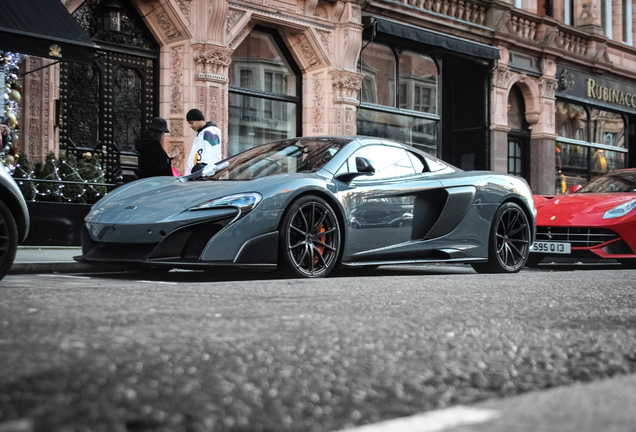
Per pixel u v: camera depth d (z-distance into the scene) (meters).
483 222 6.54
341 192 5.57
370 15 12.64
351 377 1.72
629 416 1.39
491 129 15.31
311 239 5.35
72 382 1.55
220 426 1.26
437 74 14.58
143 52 10.38
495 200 6.64
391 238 5.90
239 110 11.52
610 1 19.56
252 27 11.48
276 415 1.35
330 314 2.91
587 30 18.28
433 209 6.21
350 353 2.03
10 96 8.14
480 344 2.23
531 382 1.71
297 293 3.85
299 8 11.82
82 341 2.09
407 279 5.14
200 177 5.92
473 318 2.86
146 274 5.76
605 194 8.46
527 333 2.49
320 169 5.67
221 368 1.77
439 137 14.66
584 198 8.37
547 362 1.96
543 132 16.58
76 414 1.29
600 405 1.49
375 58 13.45
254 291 3.97
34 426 1.20
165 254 4.85
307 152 5.96
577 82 17.81
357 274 6.37
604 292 4.16
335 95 12.27
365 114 13.25
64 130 9.52
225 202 4.98
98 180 8.55
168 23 10.38
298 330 2.44
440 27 14.11
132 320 2.59
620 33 20.05
